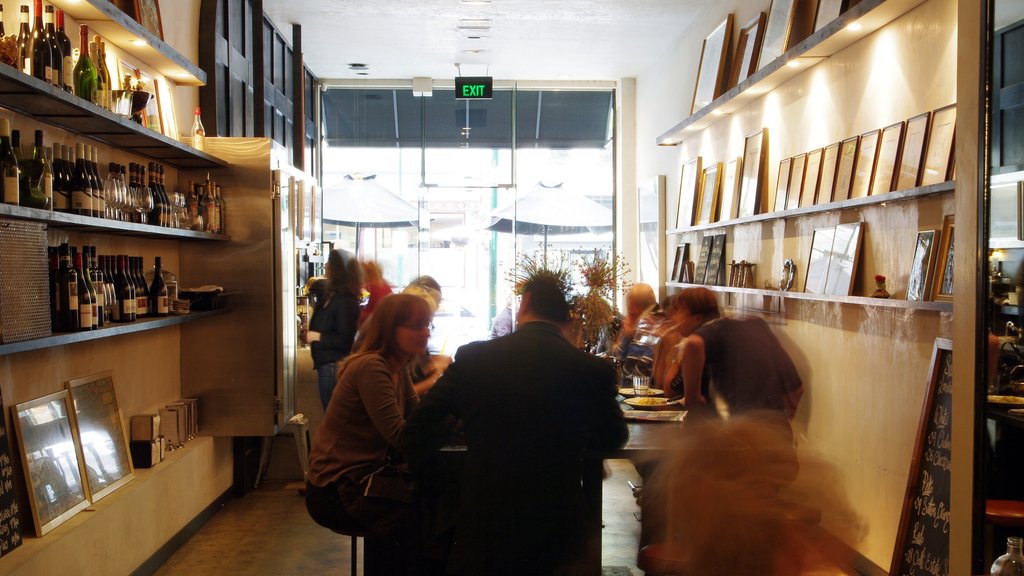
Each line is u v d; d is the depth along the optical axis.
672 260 8.81
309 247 7.26
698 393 3.24
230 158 5.45
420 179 11.42
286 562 4.59
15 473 3.33
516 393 2.49
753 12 6.33
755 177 5.99
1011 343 2.38
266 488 6.15
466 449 2.83
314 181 7.16
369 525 2.97
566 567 2.41
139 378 4.79
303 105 8.81
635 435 3.21
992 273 2.45
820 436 4.96
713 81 7.03
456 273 11.50
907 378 3.89
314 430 6.46
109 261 4.07
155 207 4.53
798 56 4.84
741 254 6.49
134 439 4.56
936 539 3.31
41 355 3.62
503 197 11.50
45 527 3.38
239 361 5.48
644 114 10.45
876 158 4.19
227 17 6.13
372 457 3.09
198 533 5.10
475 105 11.41
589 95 11.47
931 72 3.69
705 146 7.52
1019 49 2.34
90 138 4.14
